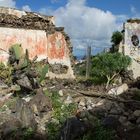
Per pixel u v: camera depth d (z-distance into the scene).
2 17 18.66
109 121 10.60
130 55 23.00
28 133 10.58
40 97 12.21
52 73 20.17
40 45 20.00
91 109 11.75
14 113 11.50
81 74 23.31
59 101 12.67
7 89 14.08
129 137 9.95
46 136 10.61
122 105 12.14
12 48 15.85
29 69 14.59
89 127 10.44
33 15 19.84
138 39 23.14
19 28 19.25
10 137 10.51
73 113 11.95
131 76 20.98
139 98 14.05
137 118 11.01
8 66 15.86
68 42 21.19
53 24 20.73
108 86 17.03
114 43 23.89
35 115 11.73
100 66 18.59
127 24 23.12
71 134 10.09
